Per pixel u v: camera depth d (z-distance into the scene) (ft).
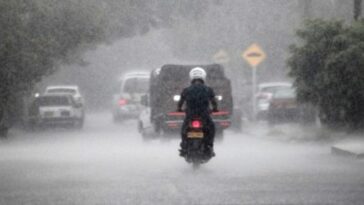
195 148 140.67
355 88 213.25
